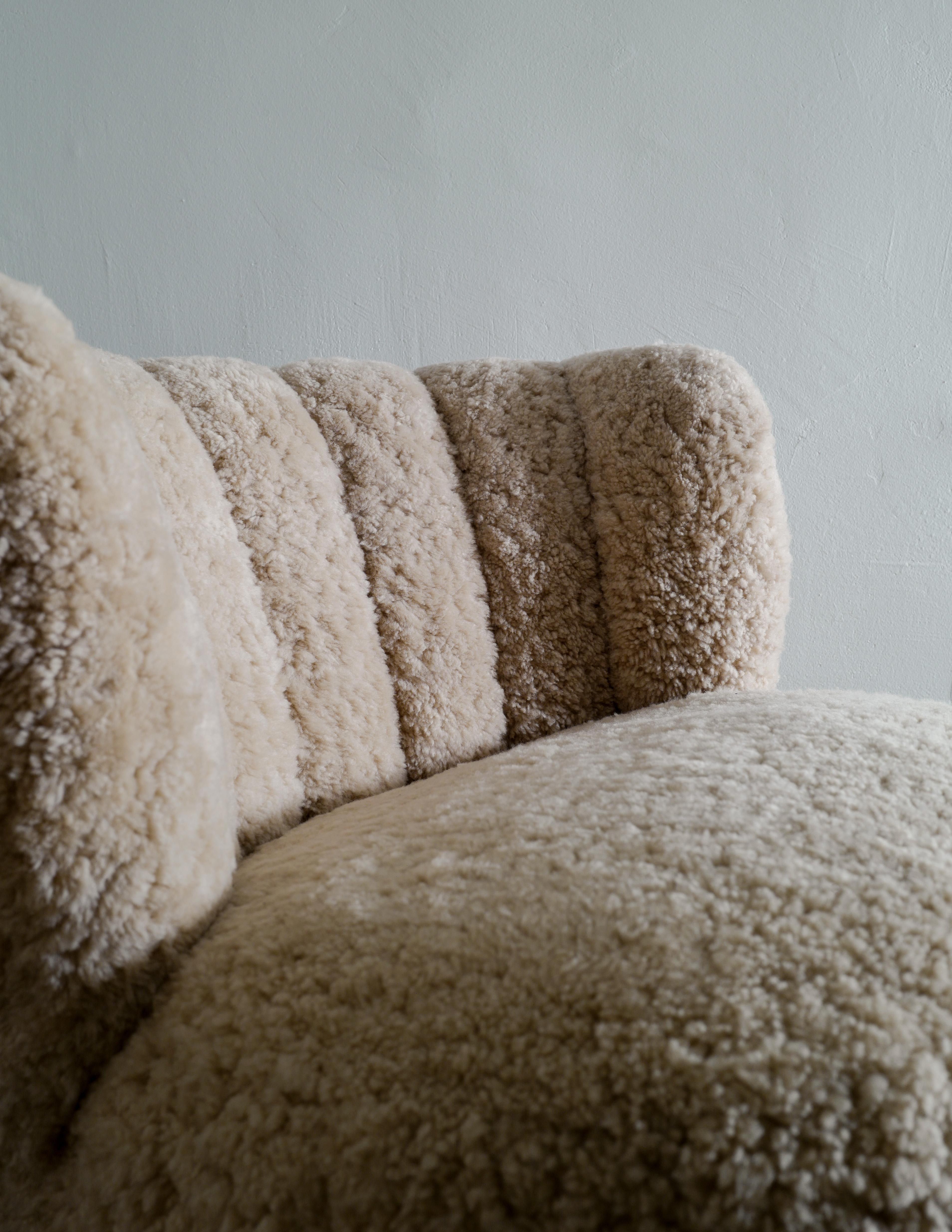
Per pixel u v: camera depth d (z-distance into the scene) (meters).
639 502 0.68
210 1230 0.29
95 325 1.07
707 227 1.15
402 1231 0.27
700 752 0.44
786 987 0.28
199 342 1.09
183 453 0.56
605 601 0.69
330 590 0.61
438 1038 0.30
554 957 0.30
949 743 0.43
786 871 0.32
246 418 0.61
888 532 1.24
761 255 1.16
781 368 1.19
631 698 0.68
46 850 0.32
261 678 0.55
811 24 1.11
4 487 0.32
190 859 0.37
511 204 1.12
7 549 0.32
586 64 1.10
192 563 0.53
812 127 1.13
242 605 0.56
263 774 0.54
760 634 0.67
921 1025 0.27
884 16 1.12
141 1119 0.33
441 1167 0.27
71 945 0.33
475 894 0.35
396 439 0.68
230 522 0.58
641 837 0.35
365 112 1.08
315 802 0.57
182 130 1.05
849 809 0.36
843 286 1.18
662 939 0.30
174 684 0.36
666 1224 0.25
